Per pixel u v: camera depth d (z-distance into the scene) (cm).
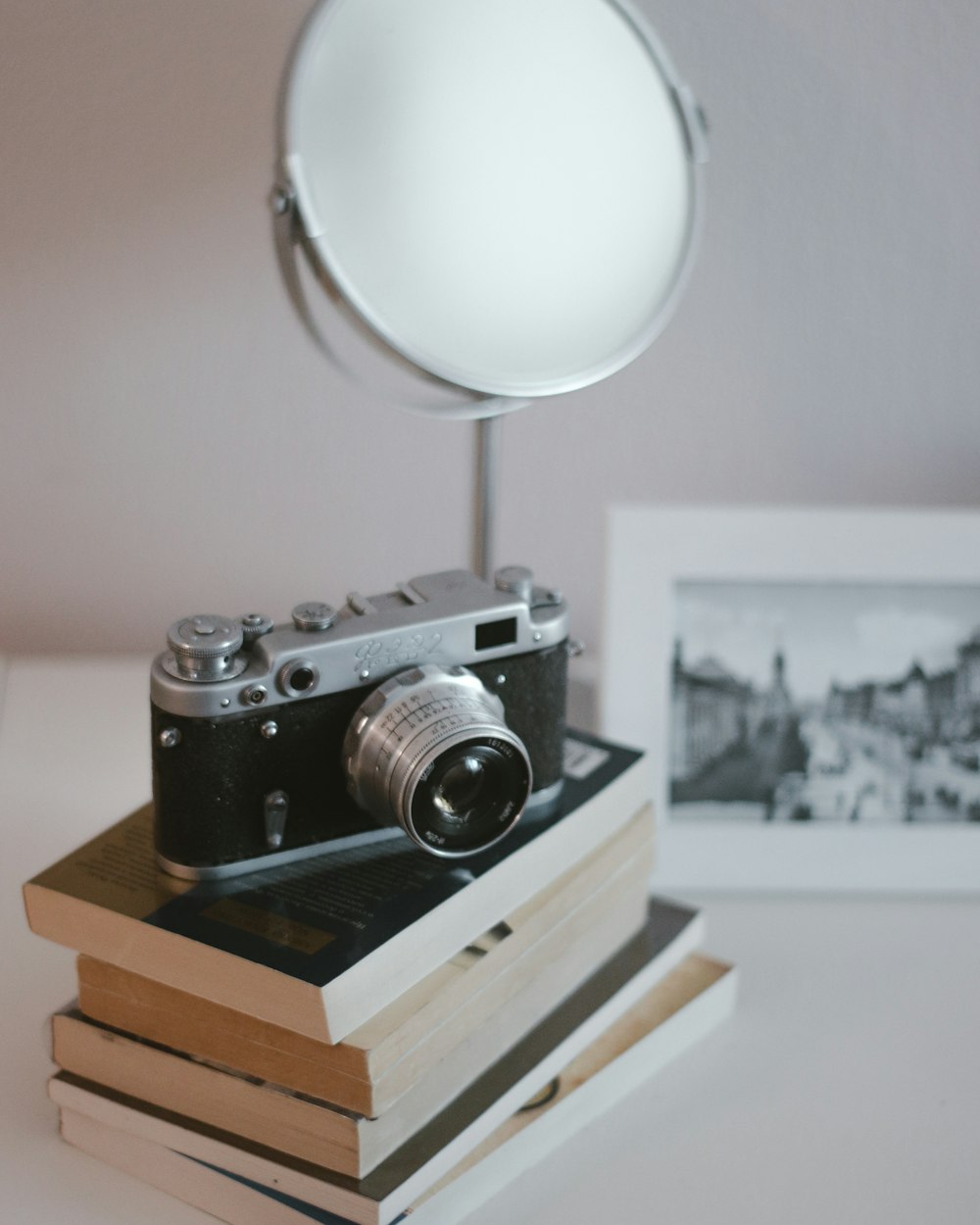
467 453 94
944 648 78
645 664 77
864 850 78
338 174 57
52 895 54
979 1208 55
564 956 61
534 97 61
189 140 82
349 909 53
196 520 94
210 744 53
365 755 55
